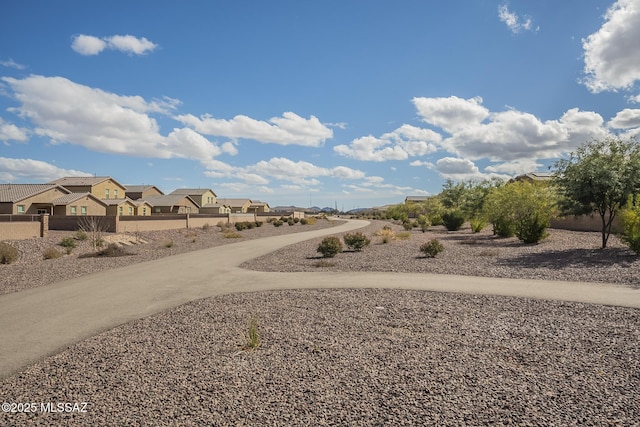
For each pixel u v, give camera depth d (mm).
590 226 27188
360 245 20734
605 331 6348
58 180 62375
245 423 3676
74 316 8039
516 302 8508
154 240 31953
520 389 4277
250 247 24062
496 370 4824
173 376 4832
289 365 5105
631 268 11805
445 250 19125
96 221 34062
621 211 15359
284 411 3891
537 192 21625
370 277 12359
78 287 11383
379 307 8344
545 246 18828
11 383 4762
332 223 64562
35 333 6863
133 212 60562
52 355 5746
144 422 3740
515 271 12469
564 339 5996
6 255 17672
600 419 3627
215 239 31469
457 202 44250
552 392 4195
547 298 8781
